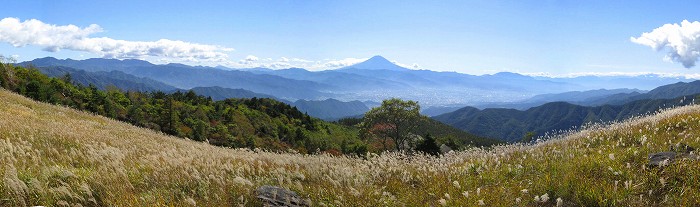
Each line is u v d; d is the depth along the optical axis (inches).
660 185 252.8
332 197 299.4
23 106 1258.0
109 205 252.4
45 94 2218.3
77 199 260.4
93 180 285.1
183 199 268.8
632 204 231.3
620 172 272.5
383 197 292.5
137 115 2556.6
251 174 380.2
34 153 380.8
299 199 293.9
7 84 2174.0
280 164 443.8
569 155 371.2
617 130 511.5
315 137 4473.4
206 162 397.1
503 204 256.2
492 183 325.7
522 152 466.6
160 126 2598.4
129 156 458.0
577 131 598.9
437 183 328.2
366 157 488.4
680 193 238.4
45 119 992.9
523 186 291.7
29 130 621.0
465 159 468.8
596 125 589.0
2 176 283.6
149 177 324.5
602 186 250.4
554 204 256.4
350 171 374.9
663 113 655.1
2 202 244.5
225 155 550.0
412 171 400.5
